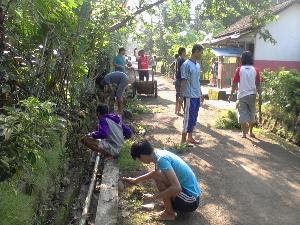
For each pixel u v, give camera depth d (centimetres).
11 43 528
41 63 533
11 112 331
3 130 311
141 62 1616
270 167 678
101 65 1197
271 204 526
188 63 765
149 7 1329
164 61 3256
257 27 1476
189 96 772
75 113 684
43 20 600
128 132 720
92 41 905
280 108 936
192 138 820
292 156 747
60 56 627
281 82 930
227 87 2138
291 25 1984
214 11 1489
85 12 858
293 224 469
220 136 894
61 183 514
